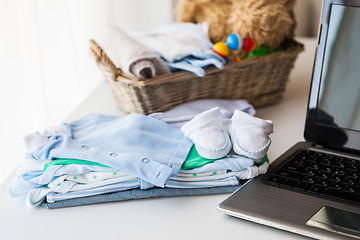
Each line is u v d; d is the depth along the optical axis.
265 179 0.68
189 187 0.67
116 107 1.00
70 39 1.23
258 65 0.93
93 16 1.33
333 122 0.75
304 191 0.65
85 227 0.62
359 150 0.74
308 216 0.60
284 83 1.00
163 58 0.92
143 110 0.89
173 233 0.60
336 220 0.59
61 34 1.20
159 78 0.85
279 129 0.89
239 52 0.98
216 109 0.72
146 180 0.65
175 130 0.76
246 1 0.95
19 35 1.02
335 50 0.74
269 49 0.99
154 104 0.88
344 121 0.74
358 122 0.73
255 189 0.66
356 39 0.72
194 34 0.99
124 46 0.88
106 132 0.75
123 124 0.76
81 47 1.32
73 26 1.28
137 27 1.62
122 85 0.89
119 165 0.65
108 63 0.89
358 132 0.74
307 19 1.55
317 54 0.75
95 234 0.61
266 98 0.99
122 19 1.53
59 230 0.62
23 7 1.02
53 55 1.18
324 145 0.77
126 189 0.67
